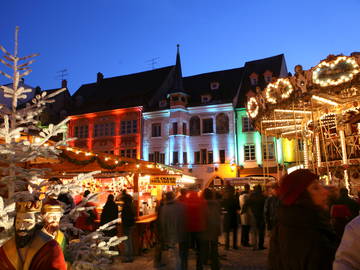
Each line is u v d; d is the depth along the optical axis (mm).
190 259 8891
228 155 33438
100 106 40938
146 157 36156
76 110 42406
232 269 7402
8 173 4500
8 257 2383
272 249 2426
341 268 1693
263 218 10008
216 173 33219
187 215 6883
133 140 37031
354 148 16953
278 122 21203
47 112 40875
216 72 41531
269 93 16516
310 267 2035
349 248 1705
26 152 4301
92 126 39750
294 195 2213
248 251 9625
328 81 13562
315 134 18984
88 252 4340
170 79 43688
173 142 34781
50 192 4348
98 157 9859
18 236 2424
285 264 2197
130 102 39156
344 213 5285
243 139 33594
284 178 2379
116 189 15828
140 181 15844
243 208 10422
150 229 11016
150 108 37750
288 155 32188
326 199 2238
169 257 8203
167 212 6895
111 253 4566
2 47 4504
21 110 4727
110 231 8742
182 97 36750
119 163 10953
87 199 4707
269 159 32438
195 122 35500
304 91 14445
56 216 3053
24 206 2512
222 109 34656
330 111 17641
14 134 4352
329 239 2150
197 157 34688
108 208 8953
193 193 7156
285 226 2230
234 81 38781
